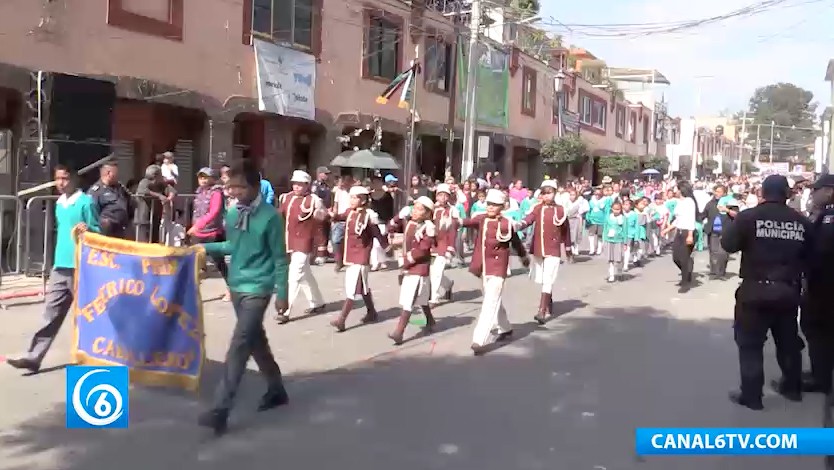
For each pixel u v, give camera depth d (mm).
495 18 30859
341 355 8281
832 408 5734
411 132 20906
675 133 67500
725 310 11914
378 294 12398
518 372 7754
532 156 34875
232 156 16547
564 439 5746
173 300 6262
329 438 5625
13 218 10852
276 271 5914
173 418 5949
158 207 12023
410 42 23219
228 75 16375
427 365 7977
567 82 37625
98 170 12180
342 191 14789
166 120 15156
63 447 5281
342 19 20062
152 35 14383
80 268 6656
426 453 5375
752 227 6715
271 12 17578
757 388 6676
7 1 11648
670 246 23859
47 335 6973
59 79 11820
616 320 10906
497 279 8570
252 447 5395
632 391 7117
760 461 5395
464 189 17078
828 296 6961
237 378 5762
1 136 12031
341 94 20203
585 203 20484
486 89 28188
